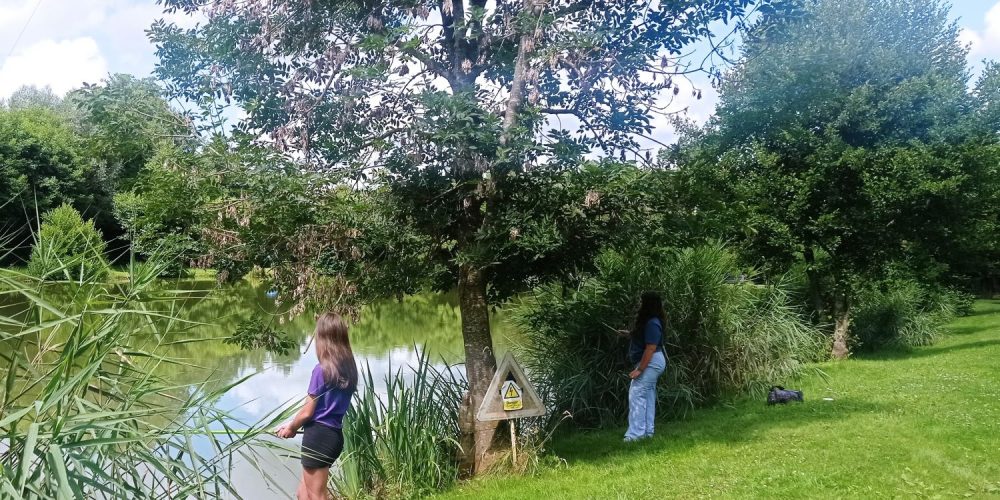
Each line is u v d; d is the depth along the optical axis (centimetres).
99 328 386
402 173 652
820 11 1619
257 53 695
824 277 1619
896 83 1638
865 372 1237
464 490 667
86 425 330
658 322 820
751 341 1122
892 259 1543
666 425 891
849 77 1599
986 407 837
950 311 2272
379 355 1603
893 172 1494
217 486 391
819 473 601
